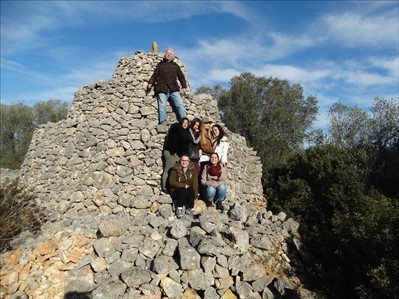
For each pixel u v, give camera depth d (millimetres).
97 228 7094
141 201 8273
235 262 6230
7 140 31047
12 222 7398
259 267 6480
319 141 22562
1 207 7812
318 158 12562
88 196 8586
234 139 11383
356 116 22297
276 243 7535
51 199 9234
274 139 24234
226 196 9312
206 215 7480
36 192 10070
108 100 9484
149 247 6371
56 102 36500
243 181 11227
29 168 11781
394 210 7426
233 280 6203
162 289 5781
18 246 6984
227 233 7039
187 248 6176
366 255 6875
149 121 9180
